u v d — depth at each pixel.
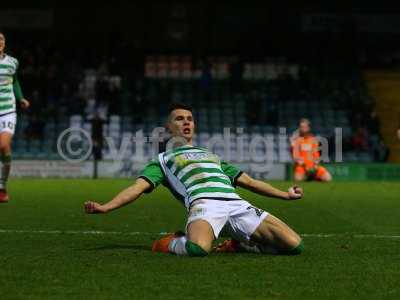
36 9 72.75
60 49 71.69
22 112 63.03
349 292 12.84
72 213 25.94
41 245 17.89
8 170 28.91
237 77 68.88
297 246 16.17
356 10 74.62
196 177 16.48
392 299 12.38
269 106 65.81
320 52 73.62
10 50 69.44
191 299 12.23
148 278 13.73
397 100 71.00
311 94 68.19
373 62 75.62
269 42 73.94
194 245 15.70
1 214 25.38
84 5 72.94
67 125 62.66
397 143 66.69
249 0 74.12
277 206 30.20
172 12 73.94
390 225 23.64
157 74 71.00
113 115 64.38
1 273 14.15
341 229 22.38
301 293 12.71
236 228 16.25
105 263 15.18
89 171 53.56
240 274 14.14
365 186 44.75
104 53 70.88
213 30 74.19
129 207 28.47
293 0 74.12
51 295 12.41
